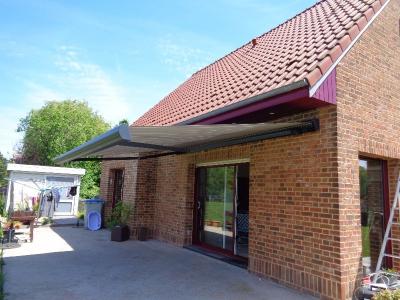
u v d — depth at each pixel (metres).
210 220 12.48
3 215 22.31
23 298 7.09
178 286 8.18
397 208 8.80
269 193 8.91
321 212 7.48
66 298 7.18
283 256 8.30
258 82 9.09
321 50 7.98
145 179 15.46
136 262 10.55
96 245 13.37
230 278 8.85
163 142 10.21
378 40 9.10
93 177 37.78
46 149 42.59
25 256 11.14
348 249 7.14
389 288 6.53
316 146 7.77
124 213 15.18
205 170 13.01
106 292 7.65
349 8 10.58
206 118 9.11
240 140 9.26
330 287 7.10
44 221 19.67
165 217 14.45
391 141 8.91
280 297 7.43
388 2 9.63
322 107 7.72
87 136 42.50
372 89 8.56
